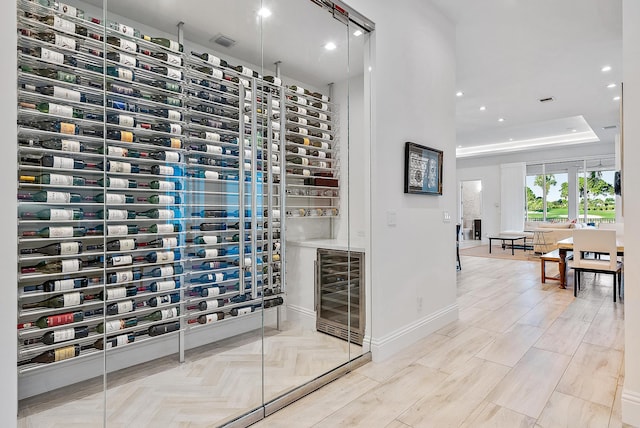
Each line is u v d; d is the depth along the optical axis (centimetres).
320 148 255
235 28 208
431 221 320
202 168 196
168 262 180
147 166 174
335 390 218
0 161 110
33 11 140
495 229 1135
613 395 208
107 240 159
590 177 979
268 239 227
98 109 158
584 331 319
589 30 366
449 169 347
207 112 198
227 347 202
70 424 146
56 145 144
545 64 450
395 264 278
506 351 275
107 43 162
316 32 242
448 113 346
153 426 169
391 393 213
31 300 137
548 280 548
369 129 263
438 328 325
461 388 218
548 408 195
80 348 149
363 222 266
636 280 183
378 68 262
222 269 203
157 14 179
